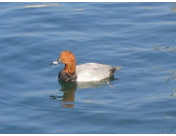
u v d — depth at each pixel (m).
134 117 16.36
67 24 22.50
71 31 21.97
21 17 23.02
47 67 19.58
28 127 15.95
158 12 23.42
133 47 20.72
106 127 15.91
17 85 18.42
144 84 18.33
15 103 17.31
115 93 17.88
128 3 24.30
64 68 18.86
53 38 21.31
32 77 18.95
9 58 19.94
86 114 16.58
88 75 18.70
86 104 17.20
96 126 15.97
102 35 21.59
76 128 15.88
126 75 18.94
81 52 20.45
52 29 22.09
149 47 20.67
